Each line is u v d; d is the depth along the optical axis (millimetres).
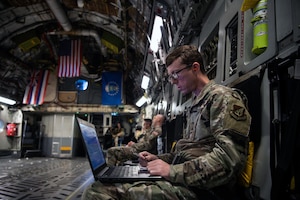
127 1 6355
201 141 1394
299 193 1068
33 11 9031
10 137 13664
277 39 1417
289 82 1198
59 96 14883
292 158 1092
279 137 1271
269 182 1327
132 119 16906
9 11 8727
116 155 2789
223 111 1225
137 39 8281
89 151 1494
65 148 14617
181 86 1547
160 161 1271
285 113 1269
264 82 1478
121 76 14586
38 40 10930
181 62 1497
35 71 13883
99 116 16719
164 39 5234
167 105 5621
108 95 14453
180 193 1228
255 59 1672
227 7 2328
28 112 14594
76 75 11023
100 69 14750
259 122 1492
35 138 15266
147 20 6051
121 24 8258
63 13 8656
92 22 9820
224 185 1291
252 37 1840
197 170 1168
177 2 3602
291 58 1208
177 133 3635
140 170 1675
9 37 10031
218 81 2453
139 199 1199
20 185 4969
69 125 14914
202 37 3221
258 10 1643
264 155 1408
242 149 1154
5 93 12789
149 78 8719
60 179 5754
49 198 3910
